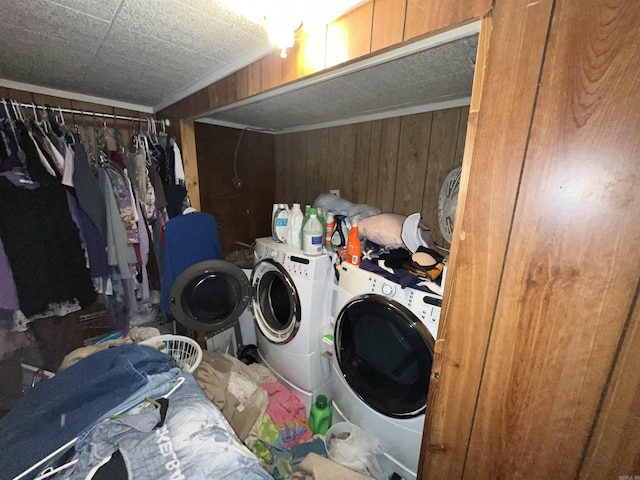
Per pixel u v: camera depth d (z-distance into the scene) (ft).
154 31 3.35
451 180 5.00
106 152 5.74
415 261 4.03
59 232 4.83
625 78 1.51
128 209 5.60
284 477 4.21
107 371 3.36
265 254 5.71
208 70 4.63
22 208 4.50
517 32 1.82
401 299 3.72
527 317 2.02
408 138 5.68
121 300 5.78
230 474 2.49
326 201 6.56
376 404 4.16
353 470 4.03
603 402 1.81
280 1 2.73
